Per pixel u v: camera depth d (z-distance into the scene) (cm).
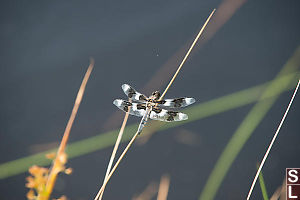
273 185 221
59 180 222
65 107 248
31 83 267
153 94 201
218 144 228
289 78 219
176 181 223
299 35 303
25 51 296
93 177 223
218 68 276
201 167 225
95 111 243
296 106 232
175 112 200
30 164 214
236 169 224
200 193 221
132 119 233
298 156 226
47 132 231
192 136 229
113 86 264
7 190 220
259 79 263
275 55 286
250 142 228
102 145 220
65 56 293
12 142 228
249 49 293
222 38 303
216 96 249
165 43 303
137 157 226
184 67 277
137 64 283
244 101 228
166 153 227
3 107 246
